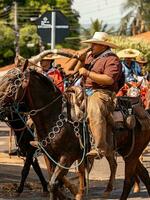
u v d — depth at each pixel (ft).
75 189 39.50
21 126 45.34
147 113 43.39
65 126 38.34
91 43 39.55
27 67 38.93
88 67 39.99
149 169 63.26
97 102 38.70
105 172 62.23
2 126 126.00
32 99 38.81
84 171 42.34
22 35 216.74
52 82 39.50
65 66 49.75
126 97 42.63
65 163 38.29
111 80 38.81
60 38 53.31
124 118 41.11
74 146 38.55
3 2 232.73
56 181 37.83
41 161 68.03
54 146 38.40
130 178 42.65
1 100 38.58
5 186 50.83
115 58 39.40
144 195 48.96
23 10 231.50
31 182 53.62
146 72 57.00
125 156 42.68
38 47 219.00
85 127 38.88
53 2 239.09
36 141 39.55
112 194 49.11
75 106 38.91
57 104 38.99
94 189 51.83
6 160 67.72
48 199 46.44
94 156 38.70
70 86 40.14
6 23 223.10
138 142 42.34
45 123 38.75
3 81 38.75
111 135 40.06
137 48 128.57
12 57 221.46
